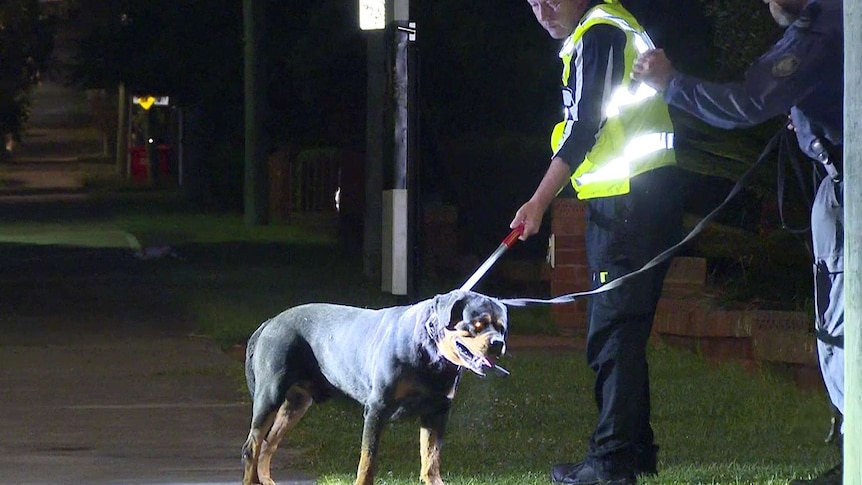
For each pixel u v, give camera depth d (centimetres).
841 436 811
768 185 1424
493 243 2392
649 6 1220
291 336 835
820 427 1128
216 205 4669
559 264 1759
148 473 1010
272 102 3828
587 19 827
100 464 1044
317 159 3806
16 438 1147
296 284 2294
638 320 852
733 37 1395
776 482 918
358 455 1050
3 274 2522
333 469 998
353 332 798
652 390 1323
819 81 693
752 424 1173
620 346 855
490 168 2383
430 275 2128
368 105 2292
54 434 1164
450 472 984
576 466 894
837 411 770
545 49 2688
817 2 698
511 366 1484
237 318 1859
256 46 3666
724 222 1847
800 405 1232
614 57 819
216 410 1277
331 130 3575
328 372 819
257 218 3731
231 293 2177
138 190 5959
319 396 849
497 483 930
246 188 3753
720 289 1650
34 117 11181
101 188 6178
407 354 751
